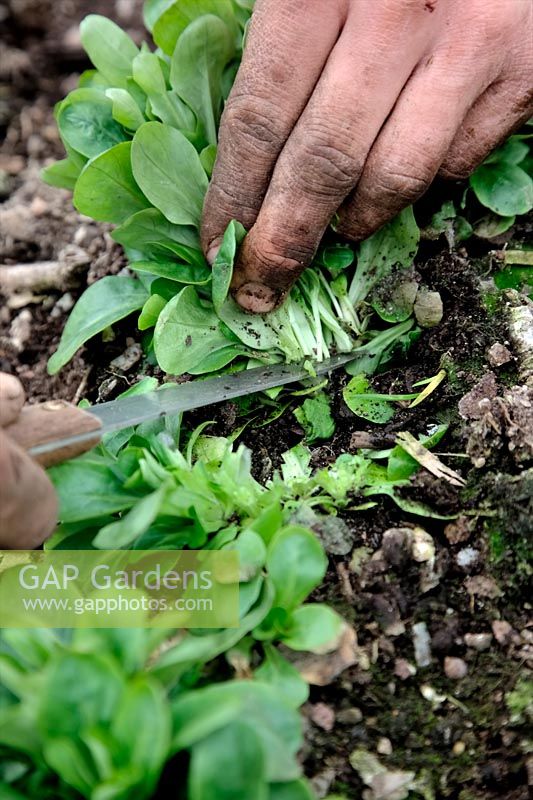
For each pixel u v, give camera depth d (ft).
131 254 1.63
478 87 1.50
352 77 1.44
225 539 1.42
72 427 1.38
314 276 1.59
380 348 1.61
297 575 1.36
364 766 1.39
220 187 1.52
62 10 2.42
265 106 1.47
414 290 1.61
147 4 1.72
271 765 1.26
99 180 1.54
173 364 1.52
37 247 1.93
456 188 1.68
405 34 1.44
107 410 1.48
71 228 1.93
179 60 1.57
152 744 1.22
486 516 1.47
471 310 1.61
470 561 1.46
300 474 1.54
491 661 1.43
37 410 1.38
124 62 1.66
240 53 1.64
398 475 1.50
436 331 1.61
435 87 1.47
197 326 1.55
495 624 1.44
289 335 1.58
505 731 1.41
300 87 1.47
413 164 1.49
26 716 1.25
